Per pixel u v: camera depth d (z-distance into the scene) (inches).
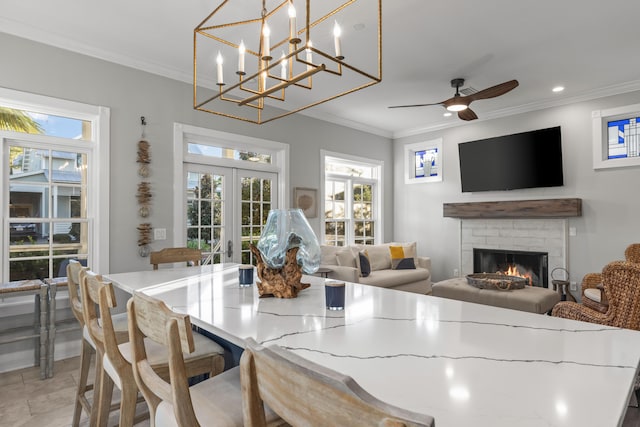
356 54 139.0
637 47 134.6
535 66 150.7
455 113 212.1
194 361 57.9
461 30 122.3
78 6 108.0
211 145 169.5
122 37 126.2
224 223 173.2
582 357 37.4
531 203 193.2
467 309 58.3
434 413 26.4
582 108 183.3
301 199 202.1
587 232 181.2
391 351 39.5
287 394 23.1
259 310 57.5
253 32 122.3
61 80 125.7
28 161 123.3
